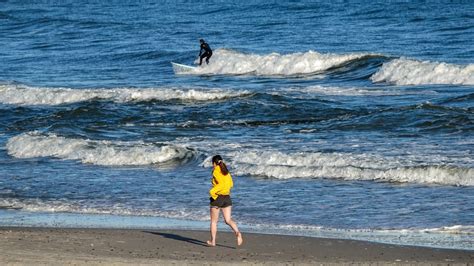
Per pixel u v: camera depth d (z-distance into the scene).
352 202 58.19
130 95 114.31
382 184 63.00
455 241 46.81
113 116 101.12
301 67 142.50
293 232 50.44
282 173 67.31
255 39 196.50
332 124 88.75
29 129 97.12
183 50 174.62
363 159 69.31
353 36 193.12
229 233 49.59
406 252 43.81
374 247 45.16
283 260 41.69
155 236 48.16
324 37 194.00
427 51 159.75
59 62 166.62
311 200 59.31
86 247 43.94
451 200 57.41
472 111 88.81
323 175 66.25
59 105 112.69
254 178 67.00
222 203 45.41
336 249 44.72
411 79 123.75
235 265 39.84
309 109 100.19
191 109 104.06
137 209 58.62
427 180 62.94
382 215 54.31
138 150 77.44
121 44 192.25
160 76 143.88
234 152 75.88
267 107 101.75
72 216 56.94
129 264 39.38
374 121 87.38
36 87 127.06
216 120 96.94
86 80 139.88
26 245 43.84
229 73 146.25
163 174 70.88
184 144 81.88
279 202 59.09
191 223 53.72
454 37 180.00
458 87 116.44
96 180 69.44
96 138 88.12
